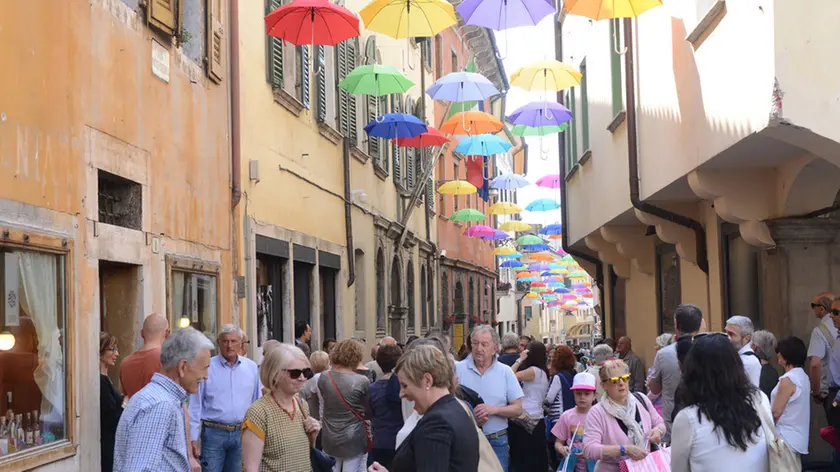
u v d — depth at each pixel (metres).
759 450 4.89
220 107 12.16
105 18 8.58
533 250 47.50
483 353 8.52
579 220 20.59
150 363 7.64
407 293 26.75
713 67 9.92
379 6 11.88
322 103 17.06
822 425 10.70
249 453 6.12
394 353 9.46
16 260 6.79
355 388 9.19
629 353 15.85
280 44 14.65
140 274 9.17
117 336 9.12
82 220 7.88
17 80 6.85
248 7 13.37
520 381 10.28
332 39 12.29
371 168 21.97
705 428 4.91
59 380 7.41
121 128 8.84
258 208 13.49
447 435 4.30
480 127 17.81
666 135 12.02
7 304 6.62
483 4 11.98
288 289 15.02
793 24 8.15
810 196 10.54
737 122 9.13
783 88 8.12
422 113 29.30
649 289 17.95
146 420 5.23
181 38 10.66
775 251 10.90
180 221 10.46
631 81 13.68
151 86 9.70
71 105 7.77
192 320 10.86
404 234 25.05
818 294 10.27
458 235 36.81
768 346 8.84
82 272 7.82
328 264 17.64
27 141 6.96
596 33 17.19
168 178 10.10
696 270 14.26
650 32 12.62
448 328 33.88
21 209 6.80
